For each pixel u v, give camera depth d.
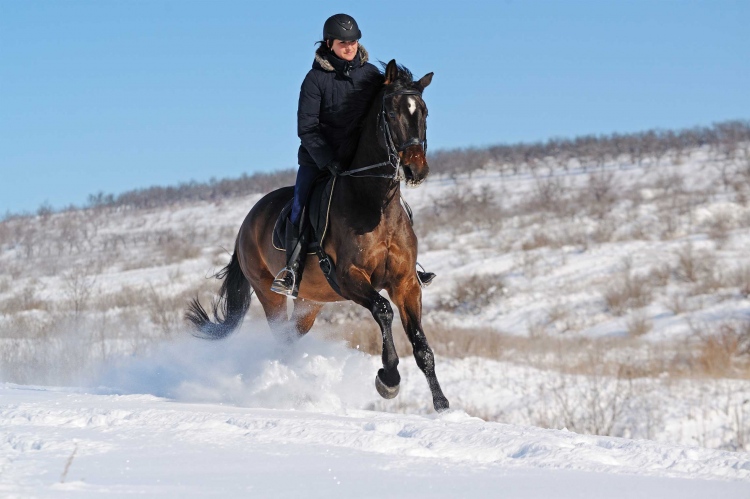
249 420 5.38
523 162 90.12
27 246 60.34
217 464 4.03
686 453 4.74
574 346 21.70
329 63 7.65
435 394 7.10
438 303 32.88
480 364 18.38
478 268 38.25
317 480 3.65
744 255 34.91
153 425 5.32
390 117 6.95
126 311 25.09
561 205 55.84
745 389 15.14
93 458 4.13
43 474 3.68
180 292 29.52
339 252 7.42
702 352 18.92
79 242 67.31
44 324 20.47
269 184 100.06
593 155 85.06
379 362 17.05
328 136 7.79
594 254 38.12
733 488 3.76
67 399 7.12
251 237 9.16
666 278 32.25
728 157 70.69
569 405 14.18
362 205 7.30
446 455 4.59
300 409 7.38
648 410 13.53
